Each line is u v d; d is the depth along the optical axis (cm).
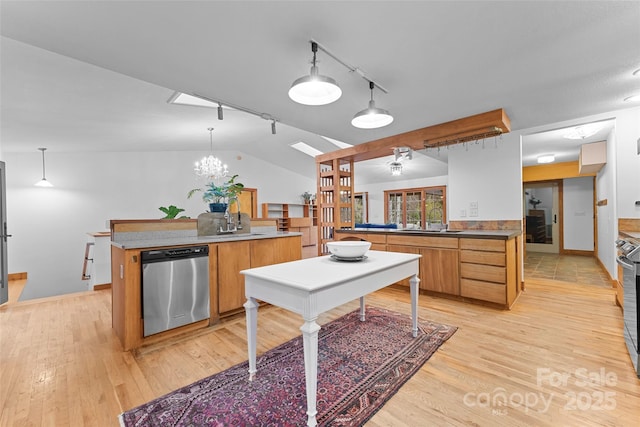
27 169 524
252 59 199
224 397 163
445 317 283
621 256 231
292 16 153
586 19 158
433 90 254
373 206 918
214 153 773
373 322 271
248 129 569
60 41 173
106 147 542
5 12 144
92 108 318
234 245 294
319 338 236
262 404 156
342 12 151
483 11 151
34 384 177
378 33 170
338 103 284
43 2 137
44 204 539
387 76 226
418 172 774
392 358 202
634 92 262
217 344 234
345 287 164
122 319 230
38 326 275
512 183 378
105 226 598
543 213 742
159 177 674
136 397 164
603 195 487
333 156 498
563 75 227
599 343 222
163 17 152
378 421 142
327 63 205
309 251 858
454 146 429
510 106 294
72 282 561
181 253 252
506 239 298
